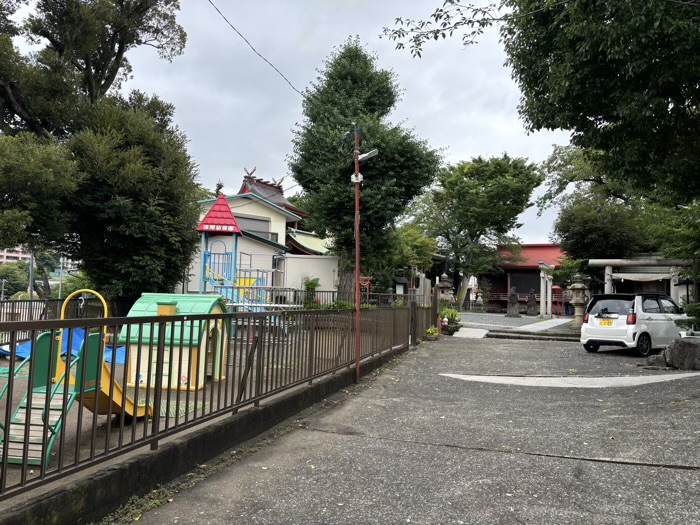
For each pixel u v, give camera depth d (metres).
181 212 15.98
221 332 4.80
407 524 3.29
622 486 3.90
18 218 11.51
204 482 3.92
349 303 16.45
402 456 4.66
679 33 6.06
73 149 14.37
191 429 4.57
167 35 19.70
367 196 17.47
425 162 18.28
